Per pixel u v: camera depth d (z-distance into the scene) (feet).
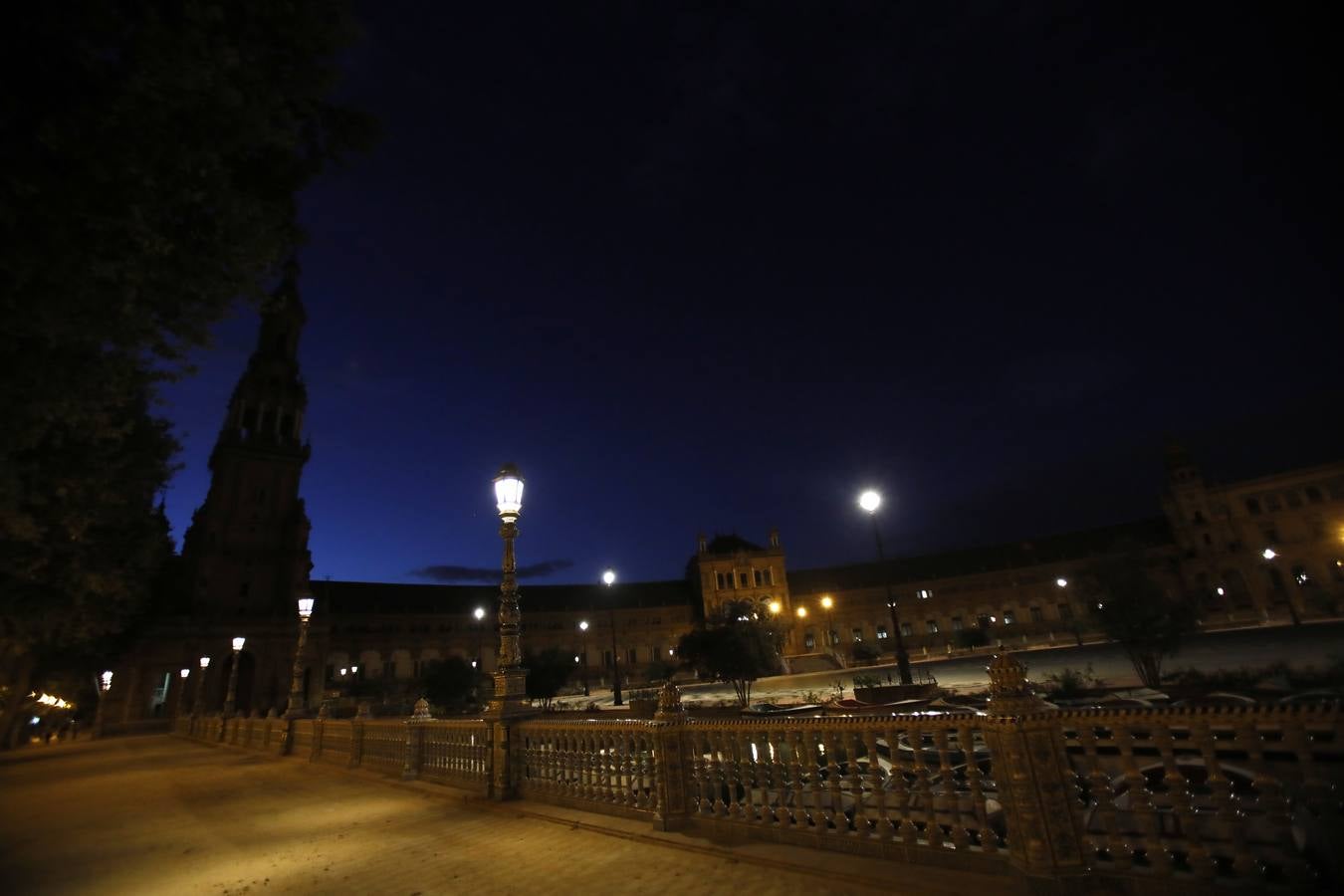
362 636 280.92
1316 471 250.16
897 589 318.86
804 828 19.11
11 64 13.48
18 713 124.26
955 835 15.94
